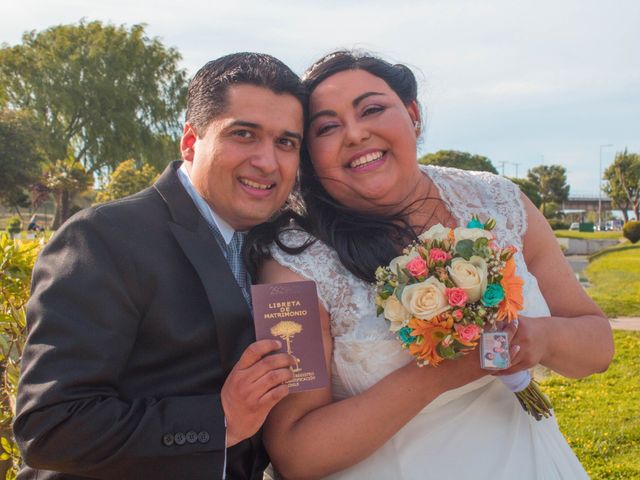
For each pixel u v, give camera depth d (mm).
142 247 2100
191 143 2354
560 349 2340
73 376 1872
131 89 39125
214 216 2326
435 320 2002
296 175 2408
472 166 33344
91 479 2004
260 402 1925
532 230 2658
